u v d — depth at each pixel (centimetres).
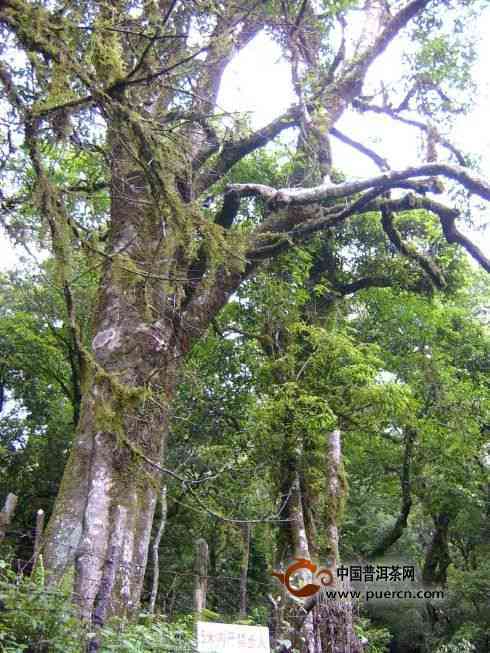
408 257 1533
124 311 994
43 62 652
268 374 1406
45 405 2088
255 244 1198
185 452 1452
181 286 975
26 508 1947
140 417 931
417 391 1775
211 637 655
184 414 1519
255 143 1288
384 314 1786
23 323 1961
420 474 1909
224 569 1758
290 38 1288
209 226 756
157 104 952
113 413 709
